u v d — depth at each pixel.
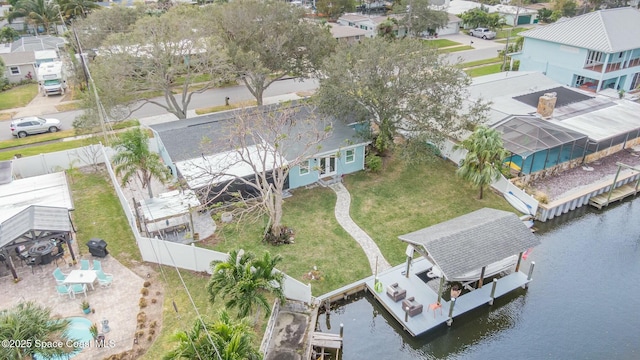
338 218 30.52
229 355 15.74
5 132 43.28
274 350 21.34
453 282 25.58
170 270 25.59
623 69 50.56
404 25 74.25
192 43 40.69
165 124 38.34
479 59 66.62
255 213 30.67
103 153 35.94
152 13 65.38
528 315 24.27
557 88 46.81
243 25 42.75
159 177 29.95
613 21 51.44
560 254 28.81
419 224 30.06
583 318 24.00
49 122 43.00
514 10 90.31
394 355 22.36
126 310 22.75
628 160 38.44
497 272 25.64
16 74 58.19
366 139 35.22
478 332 23.47
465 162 31.83
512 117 37.72
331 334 22.00
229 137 29.66
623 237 30.61
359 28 77.94
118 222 29.92
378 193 33.41
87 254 26.78
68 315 22.36
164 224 28.84
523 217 31.34
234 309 22.27
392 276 25.94
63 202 28.95
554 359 21.80
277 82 57.59
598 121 39.66
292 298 24.14
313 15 88.38
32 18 74.06
